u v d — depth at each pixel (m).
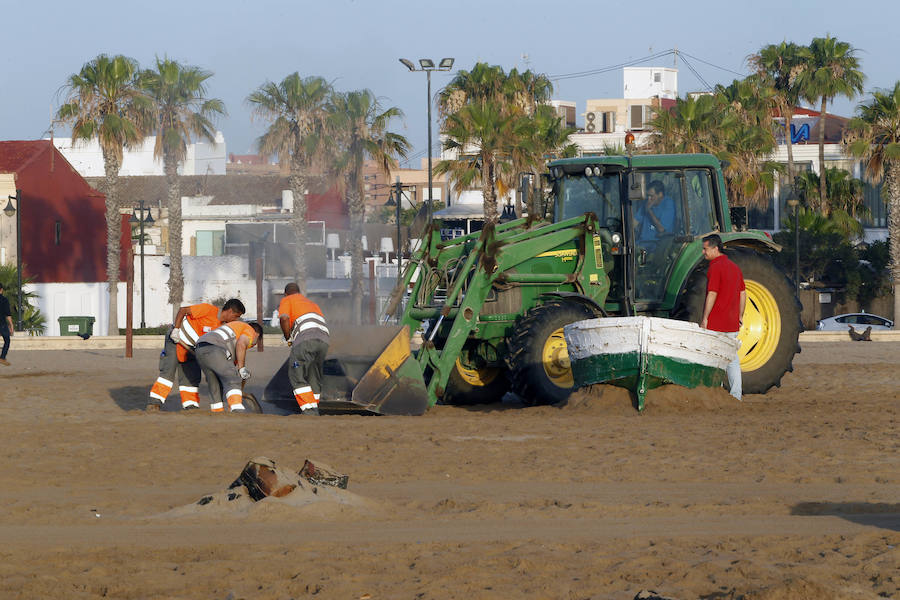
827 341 84.00
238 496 19.30
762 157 123.12
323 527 17.61
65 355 70.38
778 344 38.34
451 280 37.81
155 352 74.19
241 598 13.43
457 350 35.16
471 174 108.56
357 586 13.90
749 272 38.00
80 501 20.20
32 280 122.12
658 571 14.41
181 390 35.19
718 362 33.84
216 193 177.75
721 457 24.31
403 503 19.61
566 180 39.28
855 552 15.31
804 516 18.28
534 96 143.38
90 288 129.62
